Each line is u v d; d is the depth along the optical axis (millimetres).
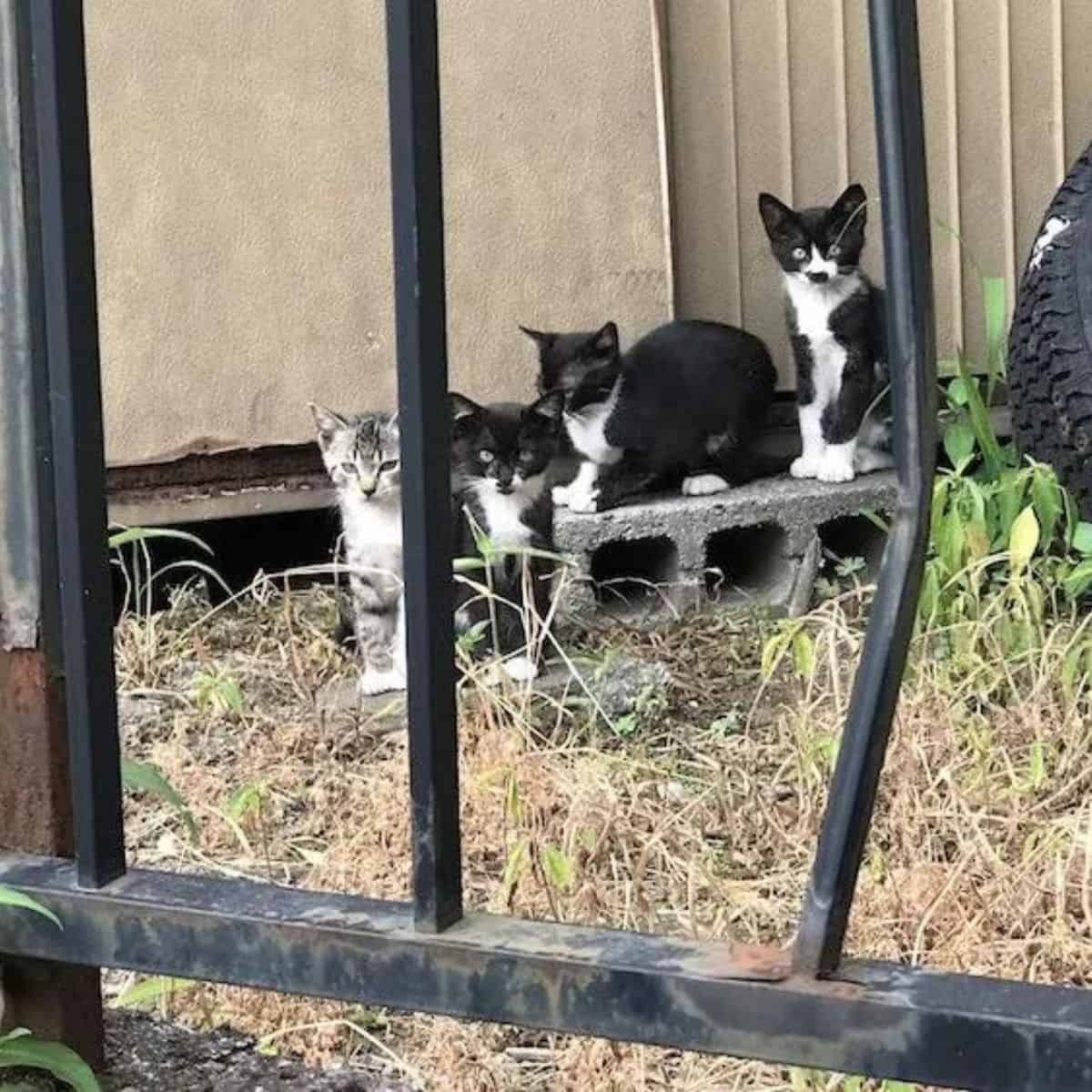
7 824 911
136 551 2555
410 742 777
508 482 2471
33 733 902
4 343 876
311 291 2668
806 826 1656
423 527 768
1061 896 1388
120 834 854
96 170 2520
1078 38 3162
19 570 893
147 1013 1127
